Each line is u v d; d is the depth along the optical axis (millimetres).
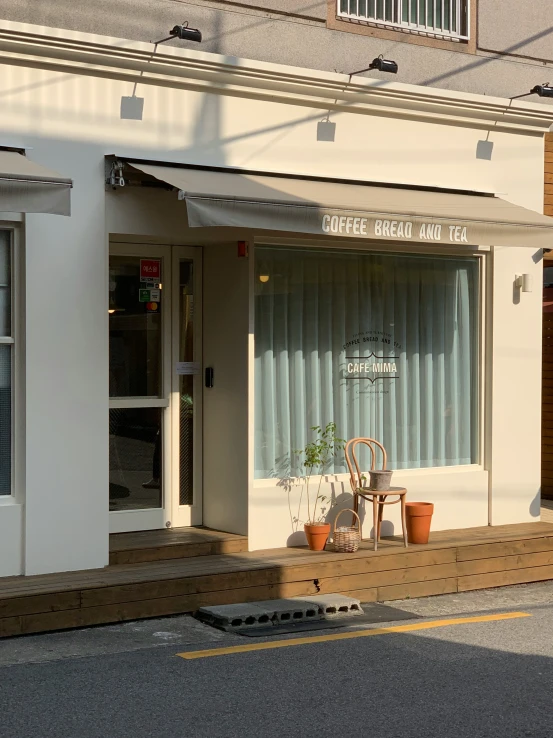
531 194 10492
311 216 7906
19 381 7832
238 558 8492
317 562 8344
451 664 6621
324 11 9258
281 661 6656
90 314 8047
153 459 9117
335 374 9586
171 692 5977
